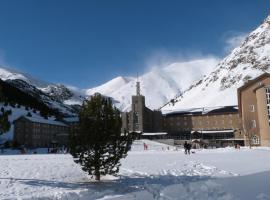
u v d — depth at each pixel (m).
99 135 25.56
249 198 19.30
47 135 162.12
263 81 110.81
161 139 151.12
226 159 44.00
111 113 26.28
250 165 35.88
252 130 108.88
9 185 23.45
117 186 24.06
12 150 113.75
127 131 26.98
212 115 163.38
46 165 36.53
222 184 23.92
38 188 22.66
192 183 24.73
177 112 176.12
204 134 157.75
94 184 24.95
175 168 34.00
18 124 149.62
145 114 167.75
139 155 55.50
